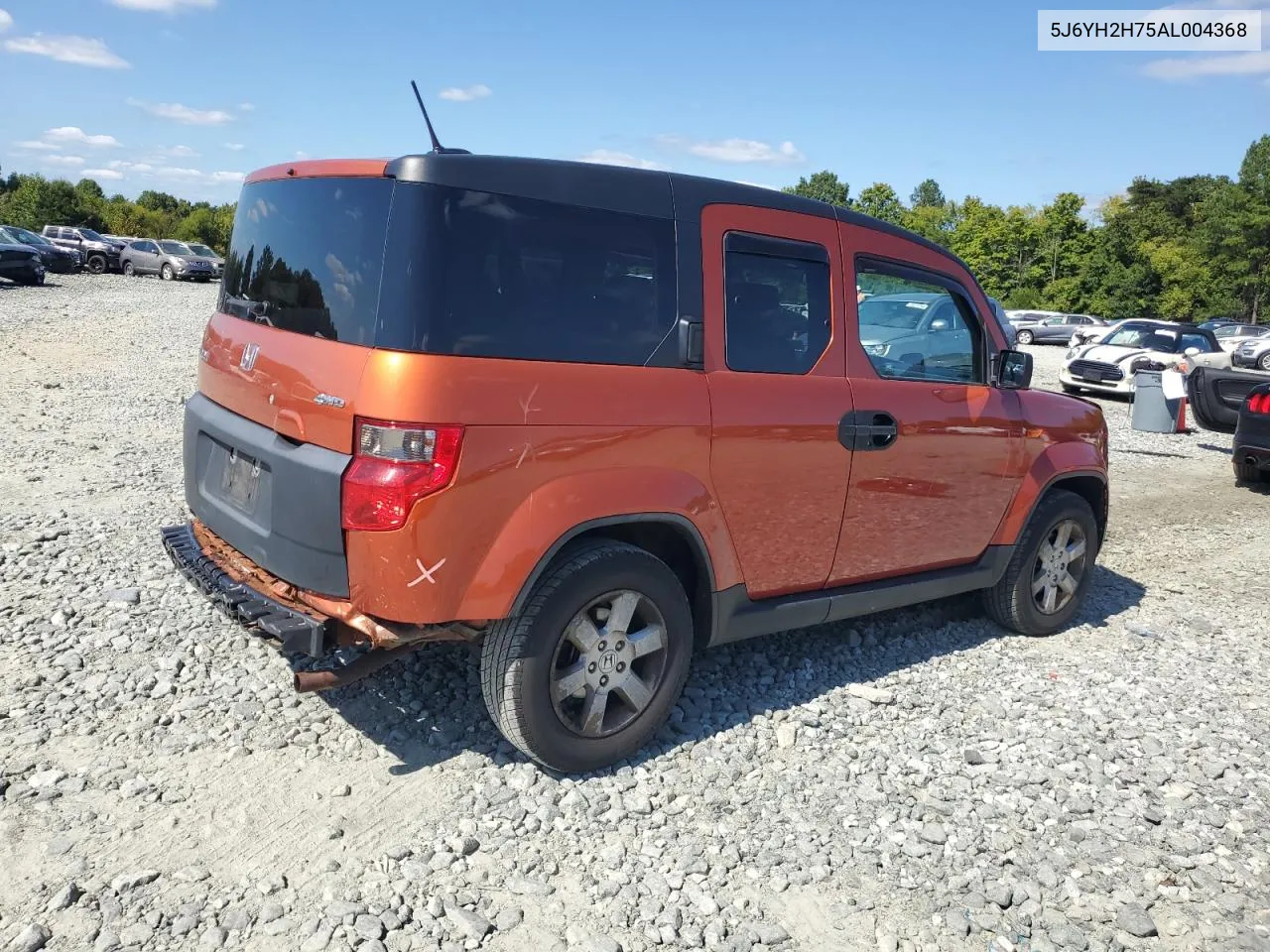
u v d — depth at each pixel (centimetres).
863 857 326
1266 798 387
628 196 358
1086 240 7025
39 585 500
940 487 471
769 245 400
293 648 311
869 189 9138
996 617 550
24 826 304
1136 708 462
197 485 398
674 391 361
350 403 306
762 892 304
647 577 360
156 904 274
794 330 409
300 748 364
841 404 419
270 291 362
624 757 370
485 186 322
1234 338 3300
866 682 471
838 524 429
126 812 316
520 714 335
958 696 462
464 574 313
